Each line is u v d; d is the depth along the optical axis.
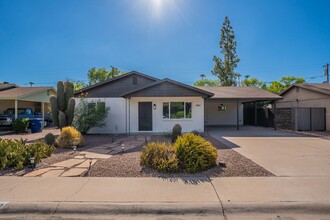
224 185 4.58
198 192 4.22
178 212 3.59
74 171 5.47
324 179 4.92
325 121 16.19
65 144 8.69
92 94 17.62
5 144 6.58
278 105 21.89
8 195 4.07
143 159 5.95
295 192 4.19
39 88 20.59
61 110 12.28
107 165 6.04
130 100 14.73
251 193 4.15
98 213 3.59
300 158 6.98
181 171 5.48
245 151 8.08
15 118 16.22
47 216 3.52
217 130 16.45
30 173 5.35
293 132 14.87
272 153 7.74
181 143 5.85
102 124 13.91
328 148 8.77
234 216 3.48
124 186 4.54
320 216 3.46
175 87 13.88
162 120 14.67
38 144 7.18
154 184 4.66
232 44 33.84
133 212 3.60
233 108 22.19
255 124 20.95
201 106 14.62
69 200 3.87
